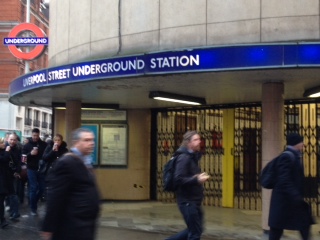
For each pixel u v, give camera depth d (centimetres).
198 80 911
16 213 1078
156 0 919
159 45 910
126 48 955
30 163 1148
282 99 921
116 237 903
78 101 1275
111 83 959
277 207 650
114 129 1447
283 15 823
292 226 642
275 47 770
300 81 917
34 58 1769
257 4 836
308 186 1199
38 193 1159
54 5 1218
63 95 1188
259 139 1292
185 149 681
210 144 1348
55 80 998
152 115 1462
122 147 1447
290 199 637
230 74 838
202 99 1205
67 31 1109
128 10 959
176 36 892
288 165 639
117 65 877
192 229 661
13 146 1062
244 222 1079
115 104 1369
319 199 1211
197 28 874
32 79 1083
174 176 664
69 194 468
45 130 6225
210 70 797
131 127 1448
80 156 486
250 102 1259
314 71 802
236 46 784
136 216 1158
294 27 819
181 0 891
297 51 764
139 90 1070
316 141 1199
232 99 1209
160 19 912
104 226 1016
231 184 1302
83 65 930
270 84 918
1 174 980
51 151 1104
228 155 1311
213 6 864
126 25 960
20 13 5147
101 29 1005
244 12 844
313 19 815
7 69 5066
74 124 1268
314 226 1034
